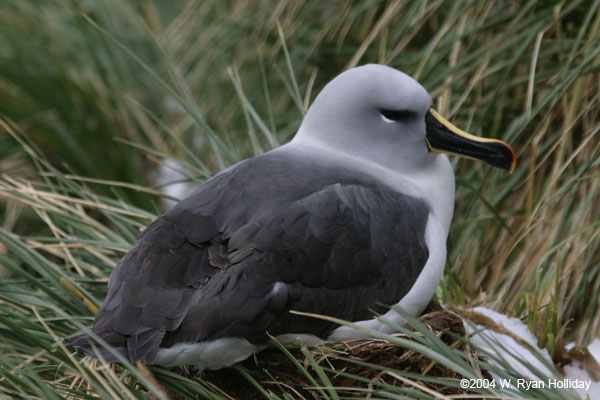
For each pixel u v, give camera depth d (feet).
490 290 33.88
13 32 48.78
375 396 25.18
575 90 33.76
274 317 23.82
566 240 30.22
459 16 37.65
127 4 52.49
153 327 23.06
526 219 34.19
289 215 24.75
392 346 25.57
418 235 27.12
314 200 25.34
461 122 37.52
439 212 29.55
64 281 28.43
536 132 35.19
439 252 27.58
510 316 30.53
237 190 25.84
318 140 29.40
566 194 33.65
